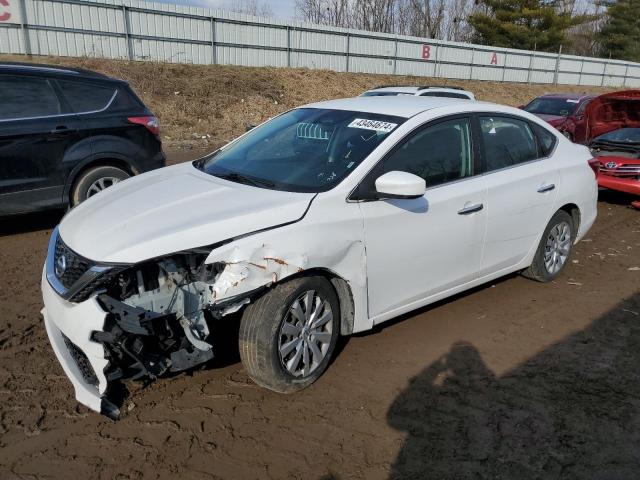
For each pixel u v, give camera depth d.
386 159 3.67
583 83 40.84
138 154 6.55
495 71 35.00
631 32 53.25
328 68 27.34
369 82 26.47
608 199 9.31
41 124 5.86
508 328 4.29
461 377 3.59
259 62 24.89
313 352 3.39
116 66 18.69
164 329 3.02
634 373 3.69
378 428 3.07
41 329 4.06
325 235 3.25
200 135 15.02
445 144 4.05
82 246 3.07
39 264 5.32
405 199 3.45
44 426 3.01
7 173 5.72
